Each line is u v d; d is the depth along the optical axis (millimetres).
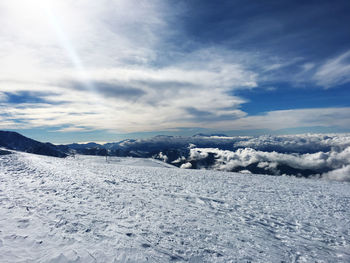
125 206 10625
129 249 6234
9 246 5590
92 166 31406
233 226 9570
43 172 18516
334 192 19484
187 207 11961
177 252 6578
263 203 14328
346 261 7223
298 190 19859
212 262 6297
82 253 5680
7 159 25469
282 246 8008
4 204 8672
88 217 8359
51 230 6836
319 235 9375
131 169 32188
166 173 29391
